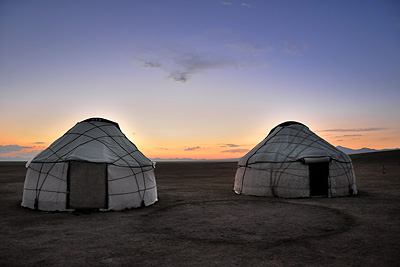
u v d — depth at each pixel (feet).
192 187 59.16
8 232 23.82
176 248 19.74
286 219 28.81
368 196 44.06
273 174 44.39
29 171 35.91
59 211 32.60
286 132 48.85
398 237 22.15
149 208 35.35
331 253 18.60
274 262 17.07
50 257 18.03
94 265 16.72
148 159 40.09
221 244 20.62
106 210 32.96
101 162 33.37
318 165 44.32
